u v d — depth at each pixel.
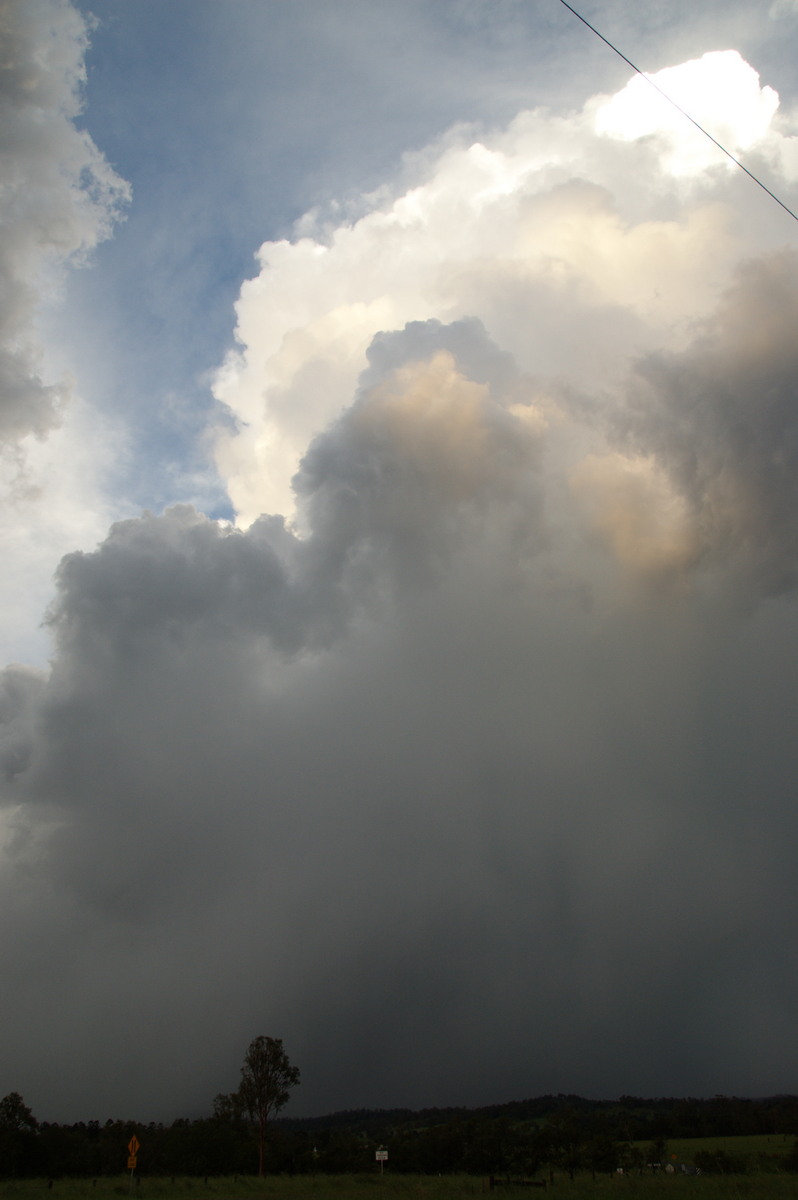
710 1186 36.16
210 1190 50.50
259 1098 65.44
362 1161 92.19
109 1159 84.44
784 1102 145.38
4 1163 79.12
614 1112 172.75
